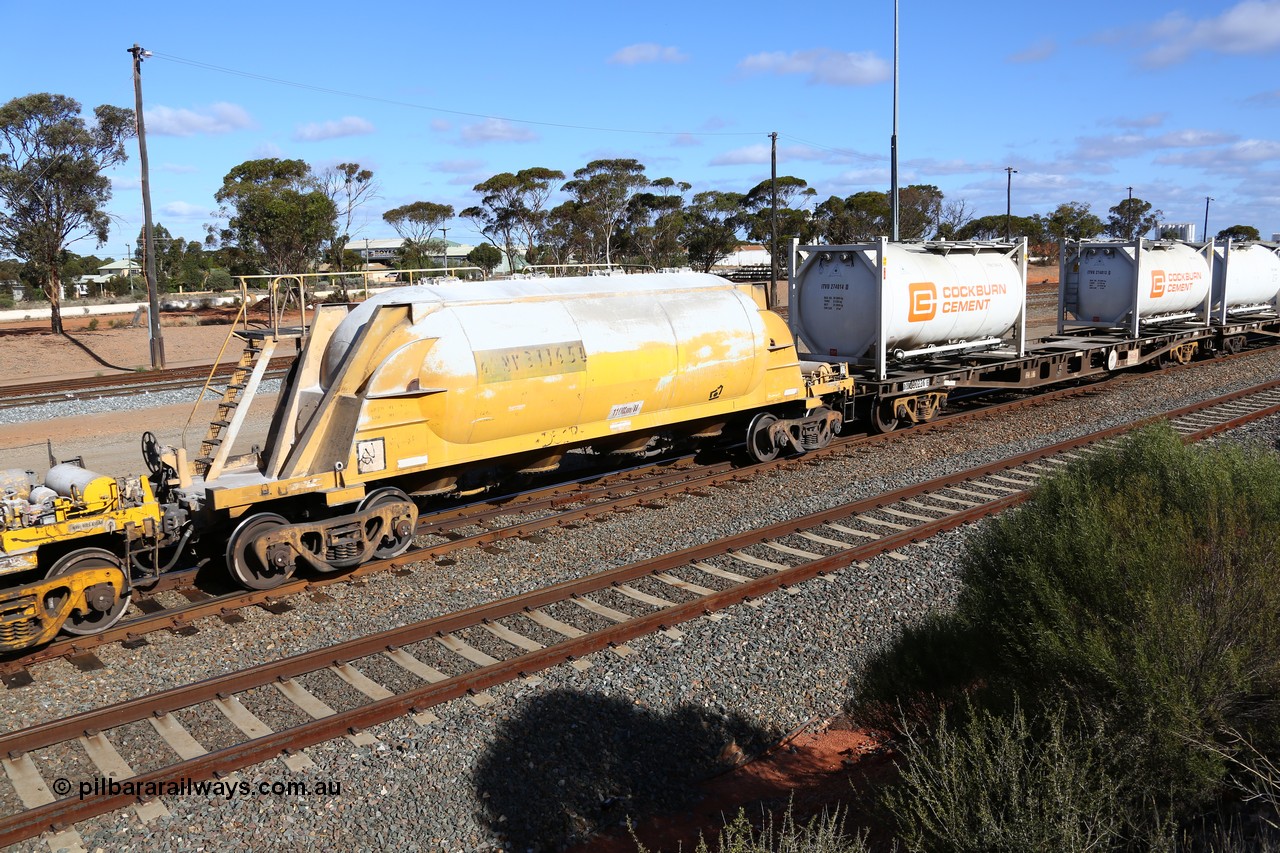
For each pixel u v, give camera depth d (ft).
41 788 18.12
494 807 17.99
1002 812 13.15
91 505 24.82
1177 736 14.08
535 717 20.83
